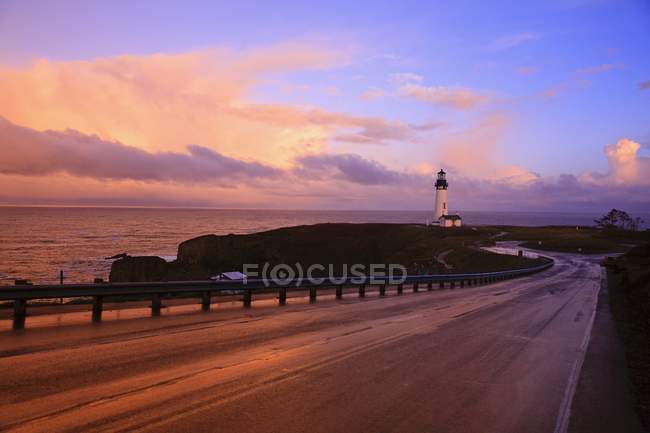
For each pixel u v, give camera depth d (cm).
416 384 771
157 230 12850
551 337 1314
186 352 909
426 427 582
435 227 11300
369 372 830
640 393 809
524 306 2055
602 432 613
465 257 6419
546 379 859
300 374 794
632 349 1206
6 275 4644
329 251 7206
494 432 583
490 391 757
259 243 6675
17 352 853
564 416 661
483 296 2464
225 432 525
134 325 1177
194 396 647
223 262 5897
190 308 1547
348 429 559
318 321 1393
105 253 7000
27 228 12569
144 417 557
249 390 688
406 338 1174
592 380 874
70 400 606
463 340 1188
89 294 1273
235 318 1376
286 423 566
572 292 2820
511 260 5734
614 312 1966
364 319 1473
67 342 948
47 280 4375
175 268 4788
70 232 11450
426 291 2736
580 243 8688
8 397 610
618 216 14062
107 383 687
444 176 12394
